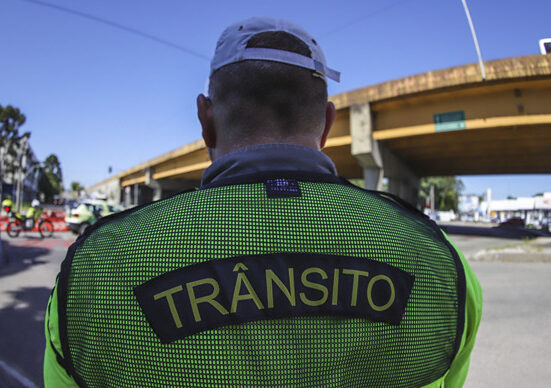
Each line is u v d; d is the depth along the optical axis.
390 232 0.66
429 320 0.63
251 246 0.58
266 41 0.78
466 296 0.71
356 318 0.57
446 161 24.56
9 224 13.13
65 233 16.06
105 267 0.60
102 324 0.57
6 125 38.94
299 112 0.78
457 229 27.95
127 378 0.55
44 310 4.73
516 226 31.30
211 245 0.58
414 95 15.15
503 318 4.41
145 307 0.55
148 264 0.58
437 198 64.19
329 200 0.67
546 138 16.70
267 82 0.77
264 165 0.71
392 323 0.59
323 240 0.61
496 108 14.32
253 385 0.53
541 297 5.37
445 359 0.67
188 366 0.53
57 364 0.63
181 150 30.30
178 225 0.61
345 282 0.58
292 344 0.55
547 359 3.29
